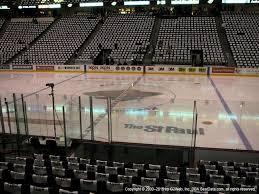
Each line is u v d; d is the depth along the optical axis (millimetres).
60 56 29000
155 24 31953
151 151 8516
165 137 9438
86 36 31266
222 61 25234
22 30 34094
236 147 8961
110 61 26984
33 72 26844
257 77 22953
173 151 8492
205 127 10531
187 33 29266
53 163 6766
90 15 35375
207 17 31141
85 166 6520
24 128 9211
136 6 36281
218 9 33281
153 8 35906
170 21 31438
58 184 5586
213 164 7344
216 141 9352
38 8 37625
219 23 30703
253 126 10719
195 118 9227
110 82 20891
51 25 34500
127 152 8602
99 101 13578
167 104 13344
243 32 28531
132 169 6273
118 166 6926
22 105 9508
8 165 6480
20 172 6230
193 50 27125
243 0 30703
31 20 36125
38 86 19375
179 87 18703
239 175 6250
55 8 38125
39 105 11922
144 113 11812
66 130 9266
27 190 5031
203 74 23953
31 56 29469
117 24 32344
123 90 17766
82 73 25781
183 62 25984
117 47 28750
